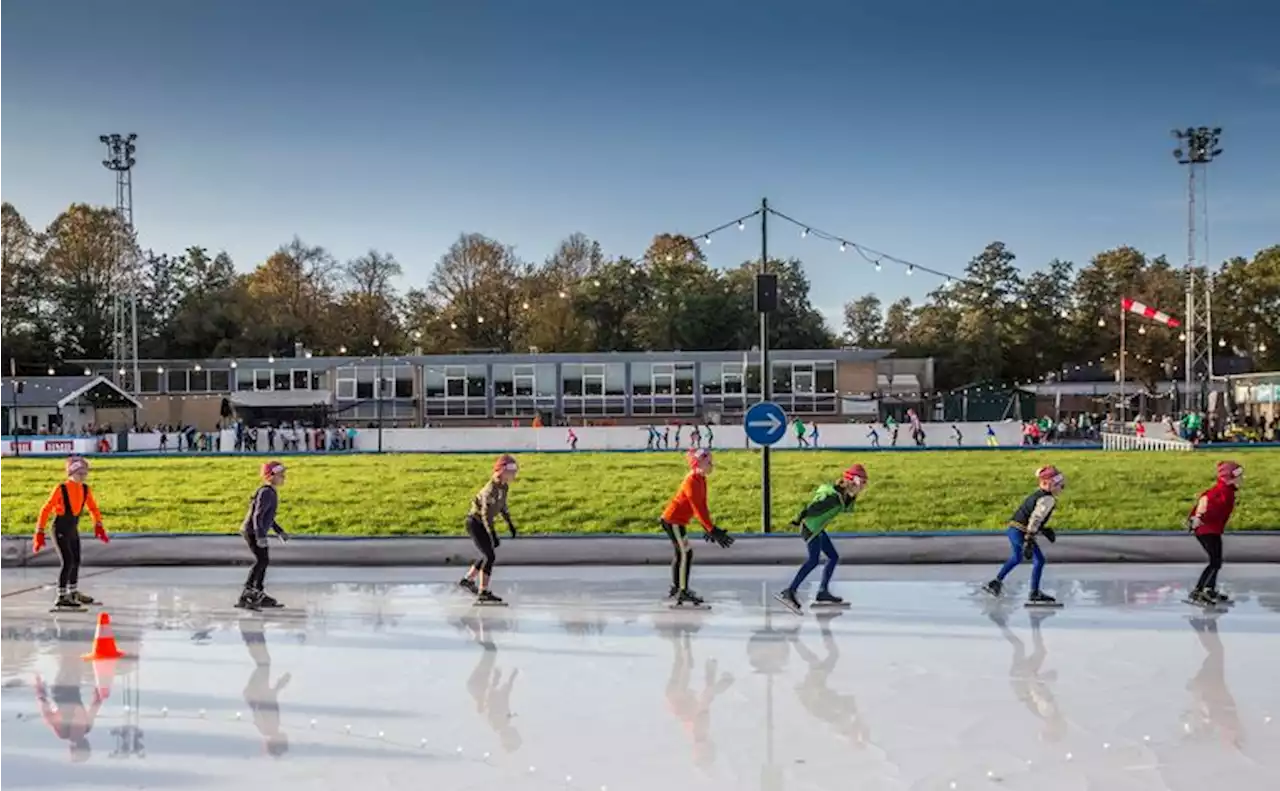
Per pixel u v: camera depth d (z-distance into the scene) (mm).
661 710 7695
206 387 62375
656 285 79438
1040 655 9305
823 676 8617
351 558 15086
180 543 15297
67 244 77688
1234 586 12820
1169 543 14727
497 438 44188
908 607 11594
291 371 61938
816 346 80562
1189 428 41375
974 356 80688
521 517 18656
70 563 11781
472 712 7676
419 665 9078
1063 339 85438
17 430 52625
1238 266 82625
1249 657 9195
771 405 15164
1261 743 6879
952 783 6188
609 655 9406
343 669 8945
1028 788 6105
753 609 11562
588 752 6773
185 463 33750
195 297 81312
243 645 9922
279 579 14008
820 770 6414
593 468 29250
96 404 54594
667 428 44000
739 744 6914
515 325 80562
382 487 24266
